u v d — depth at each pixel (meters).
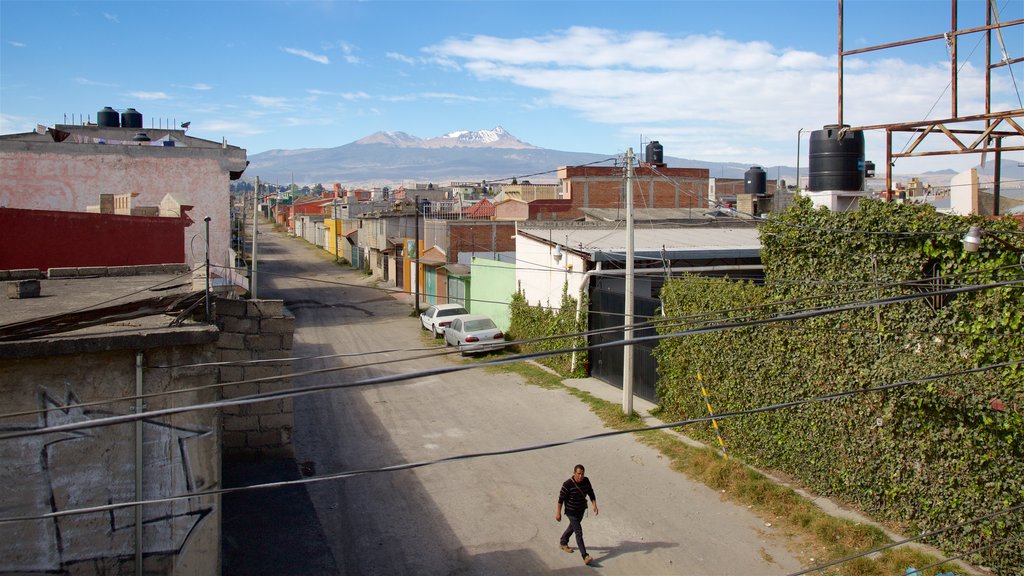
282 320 13.65
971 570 9.77
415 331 32.97
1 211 13.55
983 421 9.73
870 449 11.57
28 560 6.51
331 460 15.38
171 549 7.17
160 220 14.82
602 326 22.31
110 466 6.85
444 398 20.77
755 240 24.69
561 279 24.28
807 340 12.88
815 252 12.81
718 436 15.20
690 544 11.26
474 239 41.44
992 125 14.12
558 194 51.56
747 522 11.94
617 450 15.63
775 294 13.73
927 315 10.85
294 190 150.75
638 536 11.61
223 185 29.52
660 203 47.41
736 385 14.75
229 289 17.61
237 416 13.61
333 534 11.81
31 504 6.51
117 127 43.00
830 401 12.39
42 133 37.78
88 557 6.78
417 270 37.66
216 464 7.40
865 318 11.79
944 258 10.65
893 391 10.97
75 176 27.56
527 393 21.02
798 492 12.89
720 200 43.25
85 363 6.70
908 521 10.98
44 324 6.89
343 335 32.06
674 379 17.00
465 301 35.66
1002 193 20.41
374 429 17.73
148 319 7.98
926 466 10.61
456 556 11.05
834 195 18.38
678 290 16.78
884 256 11.52
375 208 71.38
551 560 10.91
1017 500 9.41
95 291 10.43
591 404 19.33
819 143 19.50
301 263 65.19
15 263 13.75
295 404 20.22
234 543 10.35
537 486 13.87
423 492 13.62
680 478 13.94
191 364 7.16
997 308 9.81
